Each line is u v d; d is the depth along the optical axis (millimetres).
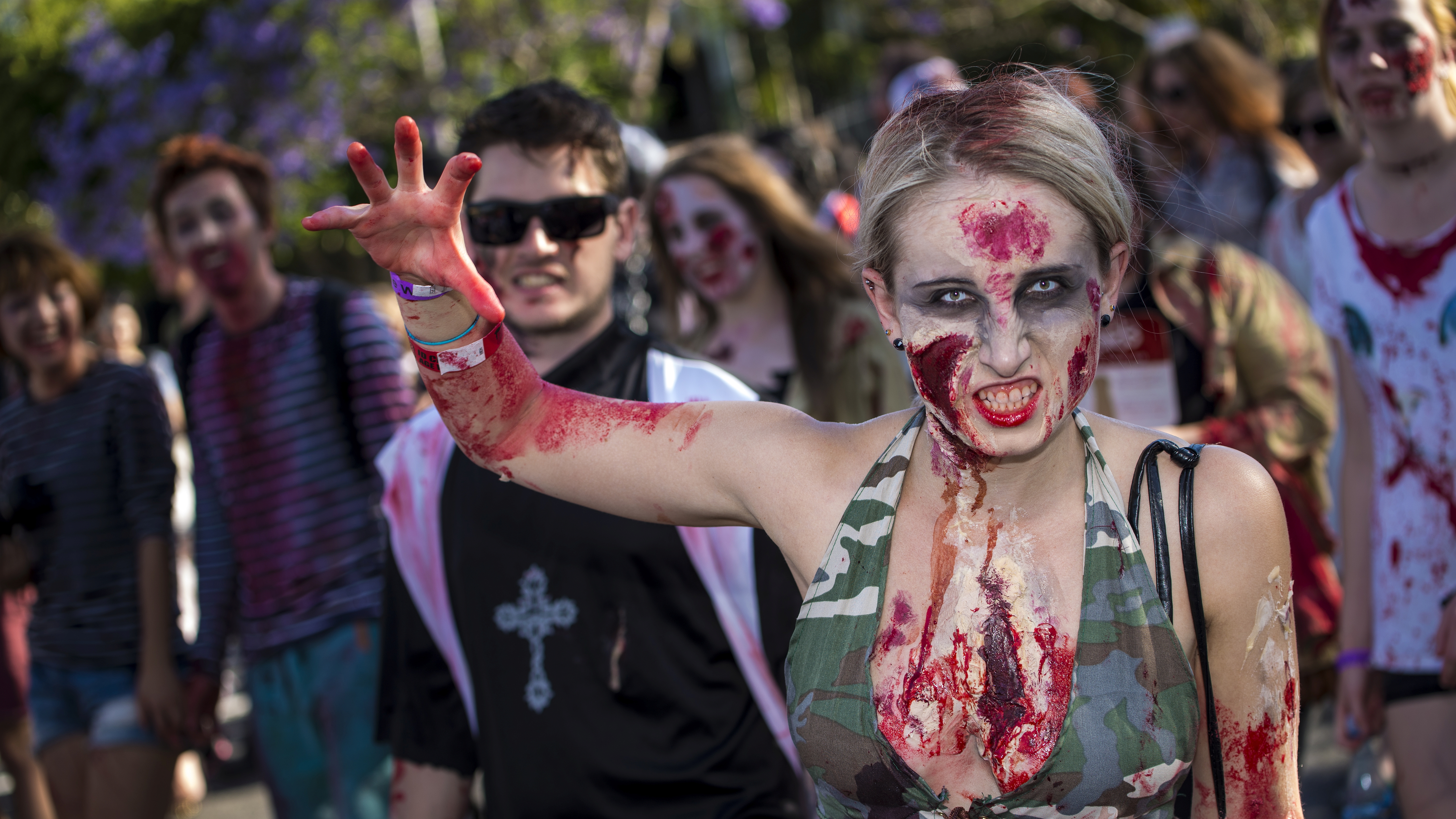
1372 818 3375
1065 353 1357
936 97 1433
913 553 1459
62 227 9219
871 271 1441
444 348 1551
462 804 2383
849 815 1488
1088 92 1525
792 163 5918
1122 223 1381
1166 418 3279
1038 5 12641
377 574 3400
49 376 3830
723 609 2160
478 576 2252
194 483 3570
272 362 3441
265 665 3416
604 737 2164
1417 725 2721
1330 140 4039
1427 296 2674
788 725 1687
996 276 1337
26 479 3779
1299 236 4180
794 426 1577
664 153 6898
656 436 1607
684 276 4180
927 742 1410
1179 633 1393
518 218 2301
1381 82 2586
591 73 10078
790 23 14406
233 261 3426
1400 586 2762
